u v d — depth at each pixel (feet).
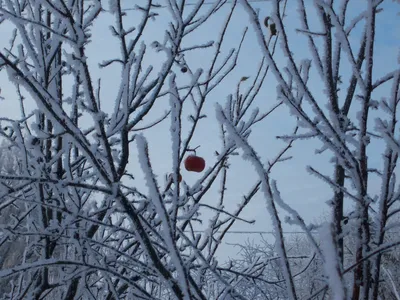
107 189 5.43
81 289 8.32
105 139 5.89
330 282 3.66
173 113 6.30
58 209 6.41
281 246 4.85
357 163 5.79
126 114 7.04
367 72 6.22
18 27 8.25
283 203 5.29
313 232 5.65
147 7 7.75
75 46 6.09
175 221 6.14
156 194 4.74
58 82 8.77
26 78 5.32
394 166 6.23
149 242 5.25
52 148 9.54
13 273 5.60
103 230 9.85
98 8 7.91
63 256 10.32
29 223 9.36
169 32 7.89
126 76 7.04
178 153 6.23
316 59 6.28
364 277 5.82
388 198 6.25
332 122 6.13
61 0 6.09
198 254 6.02
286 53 5.79
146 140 4.92
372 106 6.25
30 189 9.50
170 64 7.54
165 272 5.16
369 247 5.90
